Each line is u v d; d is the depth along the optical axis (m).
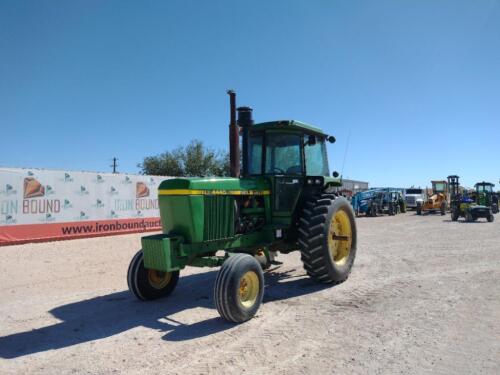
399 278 7.25
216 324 4.99
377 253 10.11
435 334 4.48
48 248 11.55
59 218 13.23
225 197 5.86
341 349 4.13
